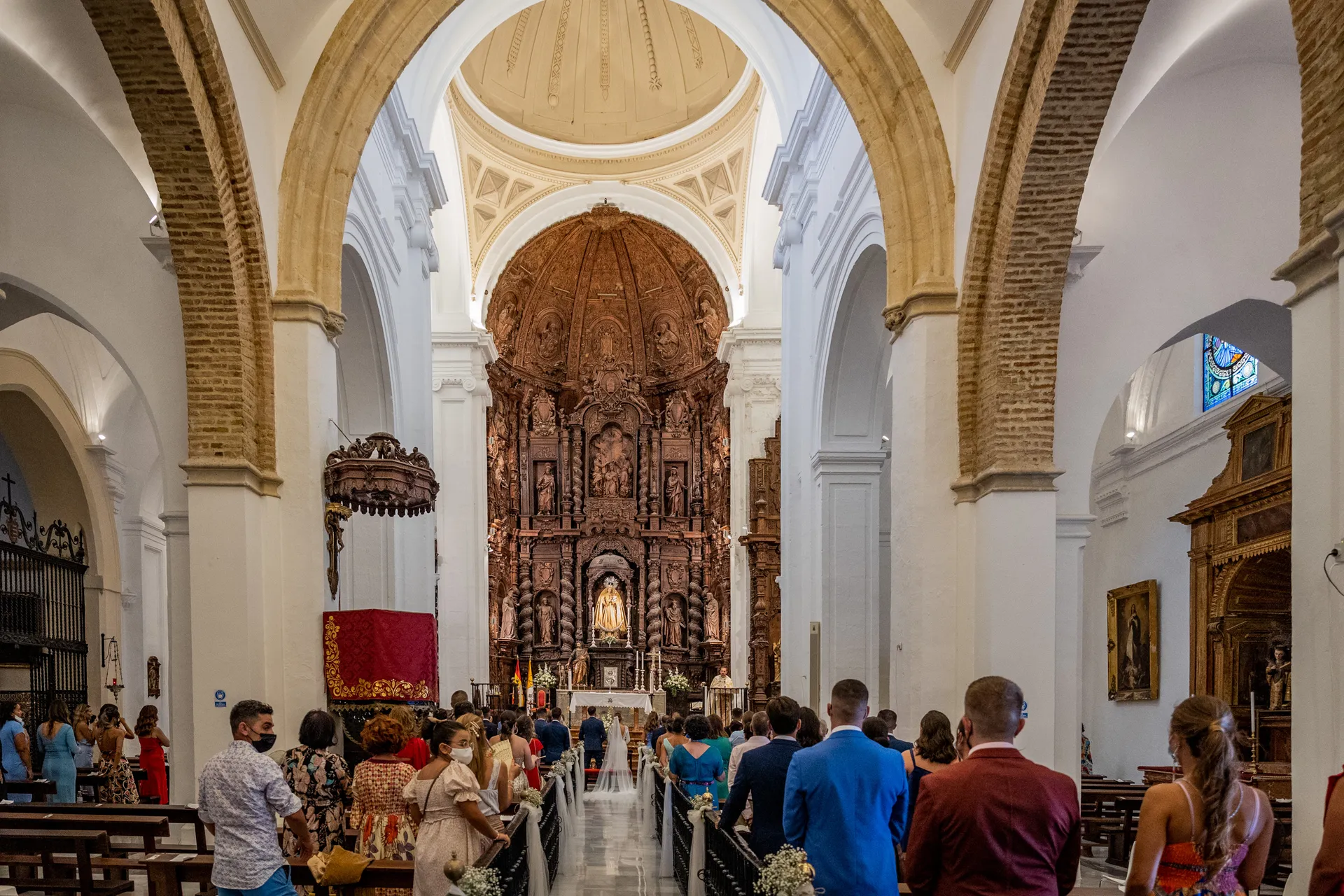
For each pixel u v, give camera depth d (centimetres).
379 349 1541
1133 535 1816
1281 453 1386
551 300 2998
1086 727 1933
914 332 1060
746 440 2539
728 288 2631
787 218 1786
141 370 1093
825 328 1562
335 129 1095
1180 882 370
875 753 473
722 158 2542
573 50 2536
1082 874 1018
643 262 2927
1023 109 916
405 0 1111
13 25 845
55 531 1691
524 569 3006
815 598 1612
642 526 3030
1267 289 1063
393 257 1597
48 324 1612
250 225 995
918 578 1037
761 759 558
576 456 3066
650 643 2948
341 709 1033
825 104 1548
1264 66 932
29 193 1052
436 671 1138
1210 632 1531
